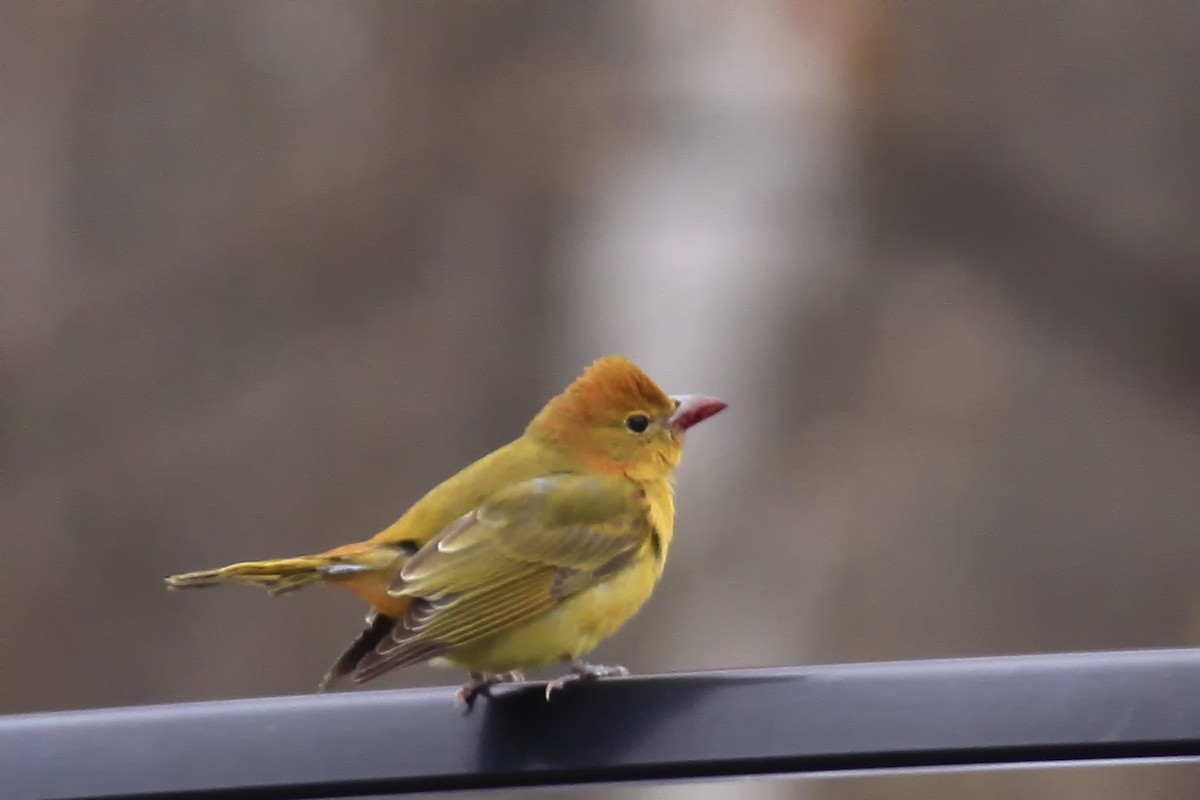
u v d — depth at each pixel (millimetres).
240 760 7066
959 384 16188
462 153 17094
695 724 7023
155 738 7074
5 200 17562
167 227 17688
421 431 16906
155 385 17375
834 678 7039
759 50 15375
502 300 17000
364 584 8344
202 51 18031
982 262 16688
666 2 15523
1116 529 16609
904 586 15156
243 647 16094
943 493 15734
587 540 8648
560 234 16062
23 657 16156
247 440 17000
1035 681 6918
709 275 14844
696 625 13883
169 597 16359
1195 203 17328
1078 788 14984
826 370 15305
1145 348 17094
